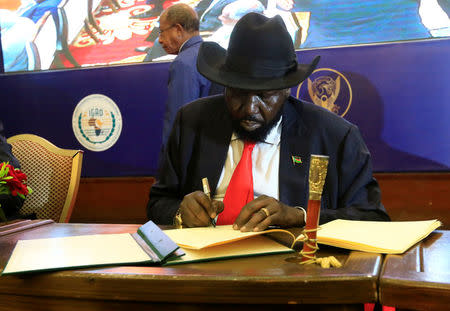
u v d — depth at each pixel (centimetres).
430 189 340
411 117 343
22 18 445
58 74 430
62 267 91
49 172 229
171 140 179
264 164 162
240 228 116
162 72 405
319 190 93
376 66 347
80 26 432
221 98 176
